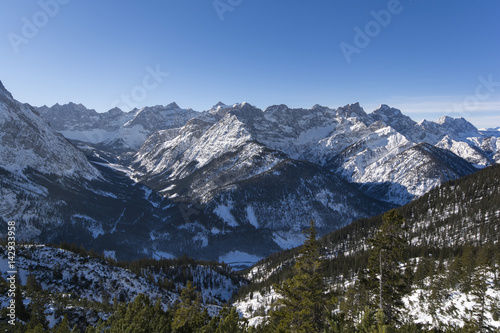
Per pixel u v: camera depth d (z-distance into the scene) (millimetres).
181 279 162750
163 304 115812
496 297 66312
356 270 133500
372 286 34906
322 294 33125
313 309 32375
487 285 67562
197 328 40438
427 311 71812
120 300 107000
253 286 159125
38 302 70500
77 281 106938
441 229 164500
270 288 145625
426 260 101500
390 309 34375
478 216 161500
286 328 33000
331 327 27359
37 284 90875
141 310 44281
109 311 80875
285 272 152125
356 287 51781
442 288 78375
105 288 108438
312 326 31531
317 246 34562
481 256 80312
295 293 33812
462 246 128000
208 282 170000
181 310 43469
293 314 32781
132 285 118125
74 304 77375
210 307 124812
